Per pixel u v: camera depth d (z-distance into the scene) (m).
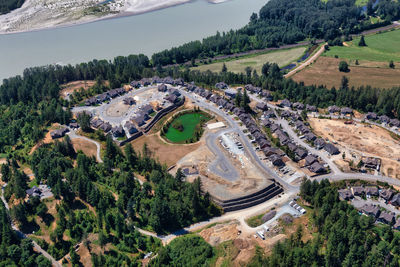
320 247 168.50
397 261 157.50
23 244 173.25
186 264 167.75
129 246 178.88
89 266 169.38
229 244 177.75
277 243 166.62
